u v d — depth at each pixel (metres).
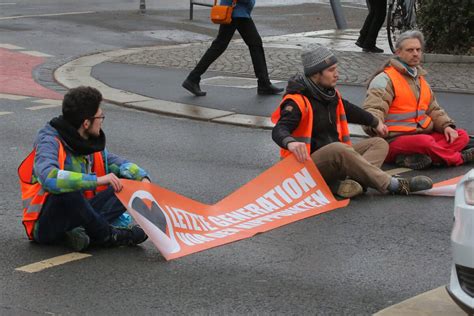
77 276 5.82
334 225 7.02
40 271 5.91
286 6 26.53
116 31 19.78
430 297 5.36
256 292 5.56
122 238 6.42
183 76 14.44
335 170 7.79
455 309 5.15
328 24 22.41
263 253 6.33
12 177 8.57
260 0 27.84
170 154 9.67
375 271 5.95
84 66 15.40
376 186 7.82
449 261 6.17
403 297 5.48
